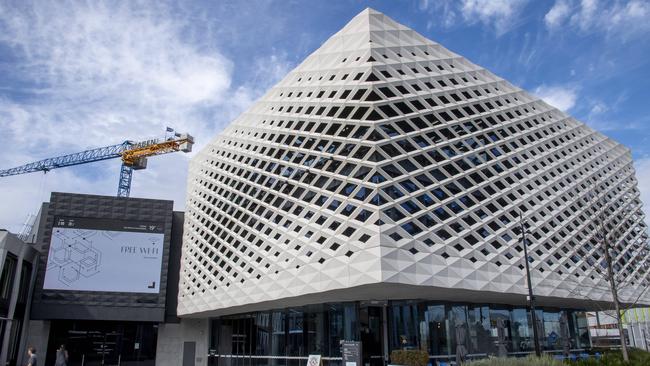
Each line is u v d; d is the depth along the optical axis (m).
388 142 34.09
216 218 48.00
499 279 35.34
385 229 30.94
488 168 39.78
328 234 33.75
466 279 33.12
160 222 50.59
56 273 45.97
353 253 31.59
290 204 38.69
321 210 35.22
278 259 37.31
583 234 45.53
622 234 51.59
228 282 42.53
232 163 47.94
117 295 47.31
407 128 35.72
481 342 39.34
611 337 87.19
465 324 38.75
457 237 34.28
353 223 32.34
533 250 39.53
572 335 49.81
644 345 78.12
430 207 34.00
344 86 37.12
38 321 46.56
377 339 37.19
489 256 35.78
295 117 41.03
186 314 49.06
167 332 51.19
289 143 40.91
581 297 41.53
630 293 48.16
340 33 40.19
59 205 47.78
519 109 46.31
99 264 47.53
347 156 35.09
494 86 45.09
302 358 39.44
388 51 37.88
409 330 36.34
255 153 44.78
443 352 36.28
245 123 48.56
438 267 32.09
